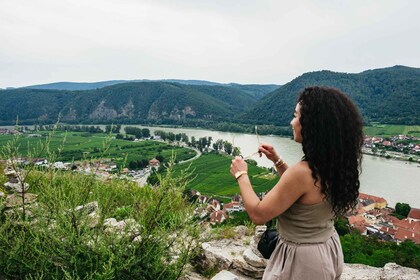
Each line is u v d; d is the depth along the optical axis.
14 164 4.29
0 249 3.28
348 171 1.89
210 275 4.66
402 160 99.06
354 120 1.93
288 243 2.03
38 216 3.58
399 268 5.05
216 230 6.10
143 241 3.40
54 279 3.07
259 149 2.51
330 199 1.92
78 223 3.43
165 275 3.53
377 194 64.94
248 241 5.93
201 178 79.88
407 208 56.91
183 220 3.64
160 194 3.57
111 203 4.18
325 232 2.01
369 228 51.47
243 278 4.66
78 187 4.24
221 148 116.31
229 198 63.69
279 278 2.03
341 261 2.13
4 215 3.92
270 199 1.91
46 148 4.44
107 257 3.21
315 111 1.91
